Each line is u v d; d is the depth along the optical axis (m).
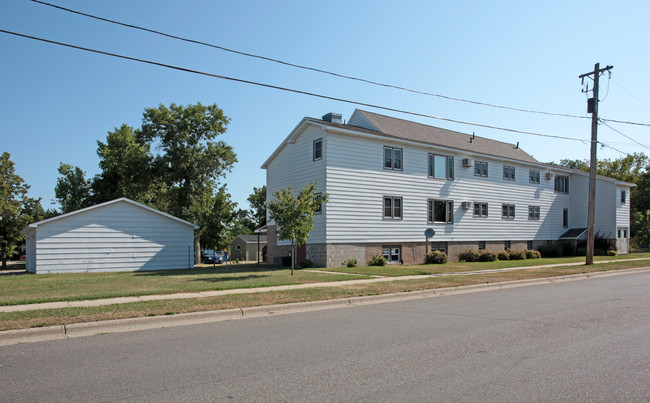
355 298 12.62
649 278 19.08
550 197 39.03
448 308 11.30
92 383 5.47
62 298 11.82
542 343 7.33
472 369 5.91
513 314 10.18
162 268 27.00
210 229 31.80
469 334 8.09
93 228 25.16
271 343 7.56
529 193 37.03
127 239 26.06
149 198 48.38
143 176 41.34
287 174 28.59
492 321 9.35
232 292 13.37
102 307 10.52
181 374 5.81
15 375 5.84
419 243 28.55
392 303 12.45
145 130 40.12
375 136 26.25
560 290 14.95
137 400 4.86
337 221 24.75
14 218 43.12
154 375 5.78
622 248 39.19
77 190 49.75
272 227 30.14
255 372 5.87
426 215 29.09
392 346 7.24
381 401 4.76
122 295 12.66
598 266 23.91
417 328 8.71
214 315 10.23
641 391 5.04
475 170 32.78
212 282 16.31
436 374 5.70
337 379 5.54
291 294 12.89
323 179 24.81
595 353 6.68
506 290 15.30
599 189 39.50
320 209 24.84
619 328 8.48
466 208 31.41
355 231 25.44
